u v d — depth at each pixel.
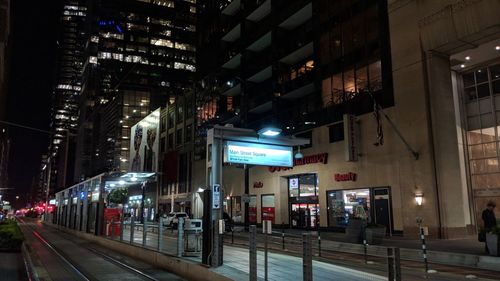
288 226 38.22
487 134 26.06
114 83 125.31
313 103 39.34
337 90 33.16
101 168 107.50
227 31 54.25
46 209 83.06
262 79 48.25
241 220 44.72
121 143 96.56
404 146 26.25
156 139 73.38
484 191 25.78
